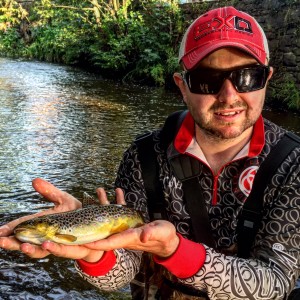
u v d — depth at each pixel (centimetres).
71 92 518
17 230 57
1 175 224
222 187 69
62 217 59
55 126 340
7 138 298
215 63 64
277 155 67
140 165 74
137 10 775
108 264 68
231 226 69
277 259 63
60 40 879
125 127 347
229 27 65
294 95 421
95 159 259
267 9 473
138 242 56
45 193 66
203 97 65
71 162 251
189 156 70
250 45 64
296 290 94
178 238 59
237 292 59
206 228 70
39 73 700
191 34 67
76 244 59
